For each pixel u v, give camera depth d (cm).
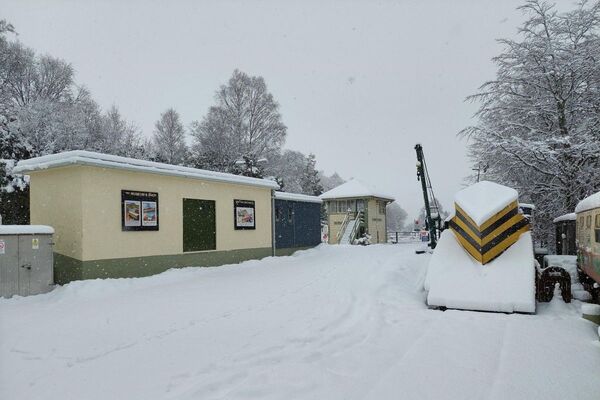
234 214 1486
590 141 1541
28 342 543
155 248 1182
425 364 403
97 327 611
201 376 402
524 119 1761
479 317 593
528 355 423
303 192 5656
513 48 1753
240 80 4438
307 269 1231
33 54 3572
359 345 477
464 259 716
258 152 4297
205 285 991
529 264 661
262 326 582
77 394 373
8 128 2248
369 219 3256
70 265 1034
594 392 333
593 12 1650
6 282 884
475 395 332
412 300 732
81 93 3850
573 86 1667
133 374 415
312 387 358
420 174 1379
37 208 1126
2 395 380
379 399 330
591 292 690
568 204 1638
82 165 1009
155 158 3706
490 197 727
